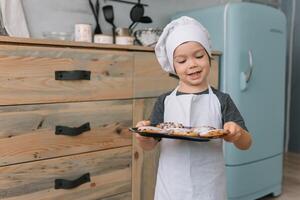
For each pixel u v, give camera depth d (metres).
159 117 1.11
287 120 3.38
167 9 2.34
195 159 1.02
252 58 2.01
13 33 1.62
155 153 1.68
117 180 1.55
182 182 1.02
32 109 1.26
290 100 3.37
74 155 1.39
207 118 1.03
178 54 1.03
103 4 2.00
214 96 1.06
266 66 2.12
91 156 1.45
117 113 1.52
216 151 1.04
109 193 1.52
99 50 1.44
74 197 1.40
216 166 1.04
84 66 1.39
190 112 1.03
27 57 1.24
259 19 2.05
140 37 2.00
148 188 1.67
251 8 2.01
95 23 1.97
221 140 1.07
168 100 1.10
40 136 1.29
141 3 2.19
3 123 1.20
